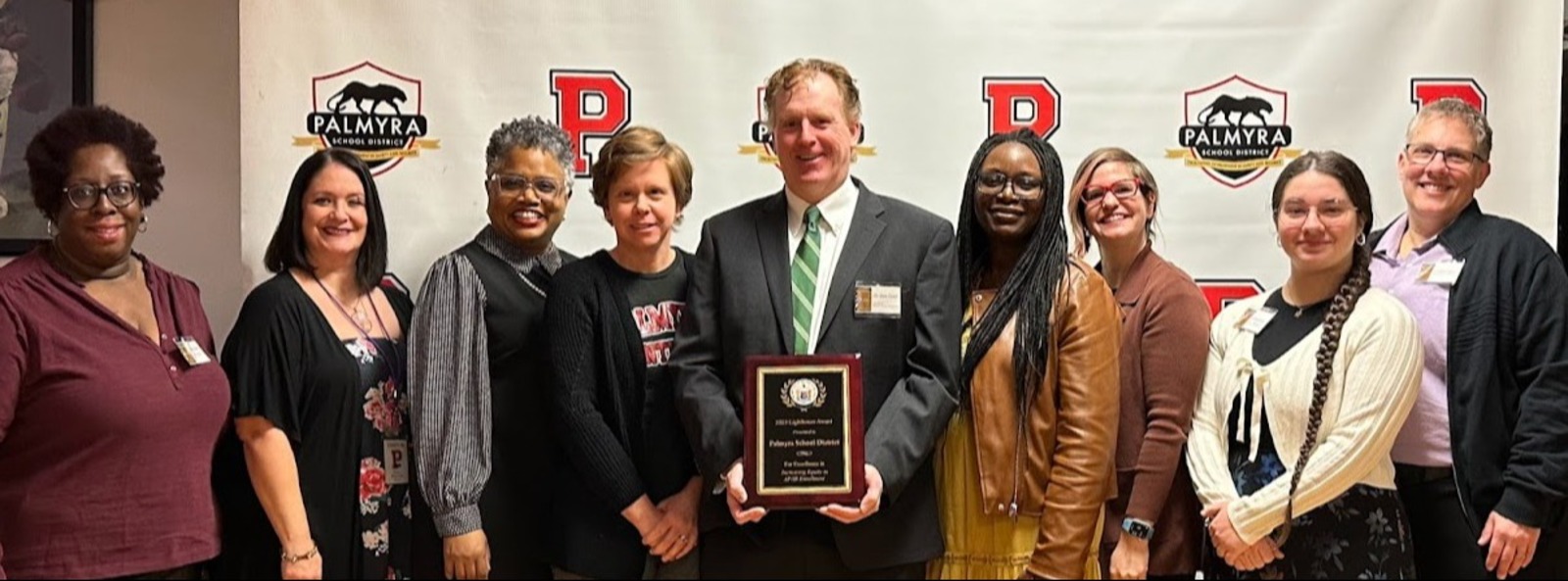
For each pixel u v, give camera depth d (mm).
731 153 2566
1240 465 2070
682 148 2559
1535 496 2096
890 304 1998
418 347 2111
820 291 2037
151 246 2623
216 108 2625
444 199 2541
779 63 2557
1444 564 2184
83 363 1941
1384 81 2574
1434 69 2568
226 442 2148
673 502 2066
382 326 2174
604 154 2100
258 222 2502
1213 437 2100
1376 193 2586
